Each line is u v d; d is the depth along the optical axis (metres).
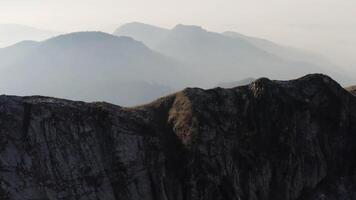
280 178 104.50
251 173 102.00
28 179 89.69
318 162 108.12
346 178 108.50
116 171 96.75
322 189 106.38
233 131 106.38
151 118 108.06
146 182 97.38
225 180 98.88
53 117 96.81
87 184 93.31
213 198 96.12
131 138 100.62
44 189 89.88
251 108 110.56
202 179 97.19
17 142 92.31
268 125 108.94
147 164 99.00
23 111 95.81
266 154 105.44
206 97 110.44
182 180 97.75
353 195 105.38
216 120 106.31
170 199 96.81
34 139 93.56
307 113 112.44
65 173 92.69
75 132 97.19
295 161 106.19
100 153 97.44
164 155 100.88
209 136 102.75
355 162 110.50
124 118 103.62
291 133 108.62
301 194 105.31
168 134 105.44
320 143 110.94
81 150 95.94
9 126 93.31
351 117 115.88
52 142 94.50
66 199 90.50
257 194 101.44
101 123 100.38
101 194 93.50
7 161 90.06
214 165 99.62
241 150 104.19
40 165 91.75
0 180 88.06
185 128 104.06
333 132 113.00
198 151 100.12
